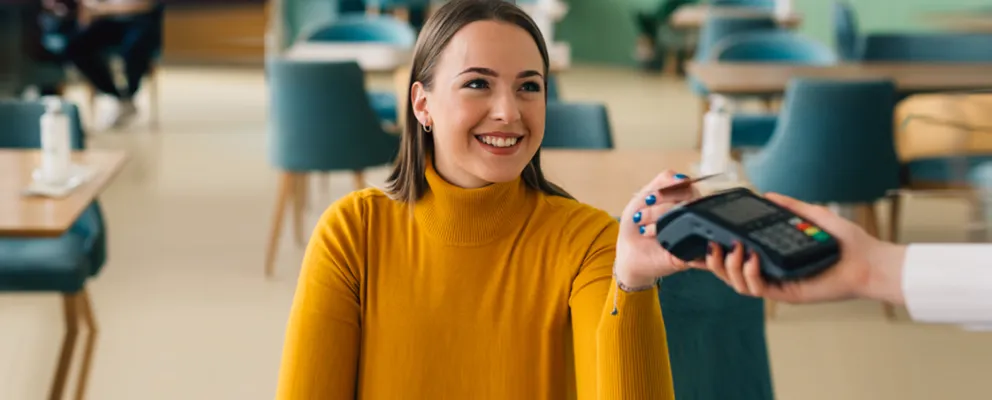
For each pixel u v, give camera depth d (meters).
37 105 3.27
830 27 8.99
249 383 3.16
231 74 10.04
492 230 1.18
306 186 5.07
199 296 3.87
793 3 9.20
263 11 10.41
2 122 3.26
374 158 4.24
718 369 1.73
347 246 1.21
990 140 3.92
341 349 1.21
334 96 4.11
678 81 10.12
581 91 9.37
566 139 3.36
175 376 3.19
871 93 3.54
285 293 3.93
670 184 0.88
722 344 1.73
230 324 3.61
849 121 3.56
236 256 4.35
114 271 4.12
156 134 7.02
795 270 0.68
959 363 3.35
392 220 1.21
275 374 3.22
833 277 0.68
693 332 1.71
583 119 3.35
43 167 2.69
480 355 1.18
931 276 0.60
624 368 1.01
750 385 1.75
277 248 4.48
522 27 1.14
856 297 0.67
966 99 4.00
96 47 7.14
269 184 5.64
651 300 1.00
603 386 1.02
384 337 1.20
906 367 3.31
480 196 1.16
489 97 1.13
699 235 0.75
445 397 1.19
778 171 3.65
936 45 5.36
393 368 1.20
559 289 1.17
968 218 4.57
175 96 8.73
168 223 4.82
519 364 1.18
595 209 1.22
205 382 3.16
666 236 0.77
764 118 4.80
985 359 3.38
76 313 2.82
